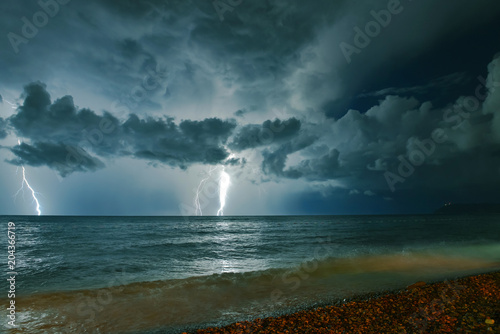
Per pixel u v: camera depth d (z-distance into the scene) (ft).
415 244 94.99
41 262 63.72
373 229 196.13
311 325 24.35
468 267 53.21
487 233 147.23
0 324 26.37
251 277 44.60
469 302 28.89
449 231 166.71
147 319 27.61
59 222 307.37
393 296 32.27
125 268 56.34
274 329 23.79
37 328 25.54
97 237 132.05
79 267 57.62
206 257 71.92
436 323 23.38
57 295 35.55
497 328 21.36
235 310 30.07
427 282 40.98
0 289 39.55
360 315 26.43
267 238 128.57
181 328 25.53
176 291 37.01
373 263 57.36
